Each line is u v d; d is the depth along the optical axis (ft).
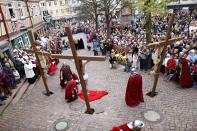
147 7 46.09
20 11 72.59
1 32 54.39
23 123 29.78
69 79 40.01
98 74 46.26
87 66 53.26
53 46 71.10
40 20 101.09
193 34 49.57
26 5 79.36
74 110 31.65
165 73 39.83
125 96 31.83
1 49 49.57
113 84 39.73
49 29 129.80
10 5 63.82
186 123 25.93
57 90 39.78
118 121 27.84
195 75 34.99
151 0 46.06
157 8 46.42
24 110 33.40
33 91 40.57
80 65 28.12
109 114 29.68
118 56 51.57
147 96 33.45
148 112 29.01
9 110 33.73
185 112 28.14
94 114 30.04
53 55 30.55
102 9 78.23
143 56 44.73
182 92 33.55
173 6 114.83
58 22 188.96
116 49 56.54
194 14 89.56
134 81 30.12
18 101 36.68
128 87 30.73
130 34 69.26
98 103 32.91
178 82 36.47
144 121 27.14
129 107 30.83
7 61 45.01
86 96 29.60
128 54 47.24
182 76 34.42
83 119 29.14
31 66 43.86
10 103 36.06
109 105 32.04
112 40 62.80
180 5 112.27
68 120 29.27
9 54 54.29
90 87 39.19
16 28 64.95
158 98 32.50
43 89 41.04
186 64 33.88
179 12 103.35
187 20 77.05
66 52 76.23
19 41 66.69
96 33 89.10
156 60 31.83
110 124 27.43
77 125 27.96
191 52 37.52
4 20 56.39
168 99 31.89
